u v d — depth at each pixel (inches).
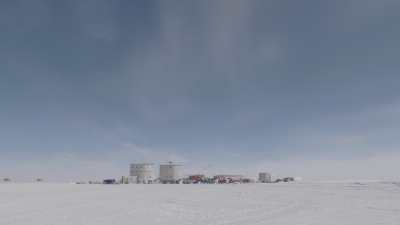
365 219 601.3
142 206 792.3
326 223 560.1
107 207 766.5
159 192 1311.5
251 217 626.8
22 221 566.3
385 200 977.5
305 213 684.1
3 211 689.0
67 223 548.7
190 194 1204.5
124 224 542.9
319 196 1123.9
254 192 1326.3
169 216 630.5
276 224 551.8
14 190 1441.9
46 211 689.6
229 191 1387.8
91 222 559.2
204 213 677.3
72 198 1009.5
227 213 678.5
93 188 1649.9
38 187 1761.8
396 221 578.2
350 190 1487.5
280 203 885.8
